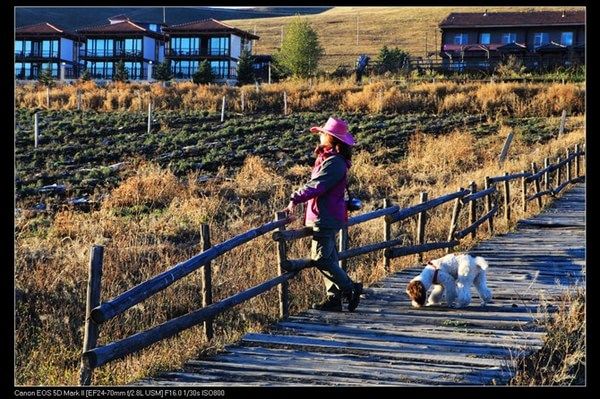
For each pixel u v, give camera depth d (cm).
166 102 4416
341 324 873
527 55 7106
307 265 954
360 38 11281
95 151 2984
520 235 1548
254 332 845
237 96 4500
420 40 10869
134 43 8131
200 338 840
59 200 2072
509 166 2425
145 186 2055
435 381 668
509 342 787
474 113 4153
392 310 939
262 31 13050
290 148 3045
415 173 2511
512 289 1047
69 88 4862
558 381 689
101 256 645
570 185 2373
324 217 882
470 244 1430
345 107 4334
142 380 684
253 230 871
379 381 670
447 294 943
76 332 979
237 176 2366
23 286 1098
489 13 7944
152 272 1176
